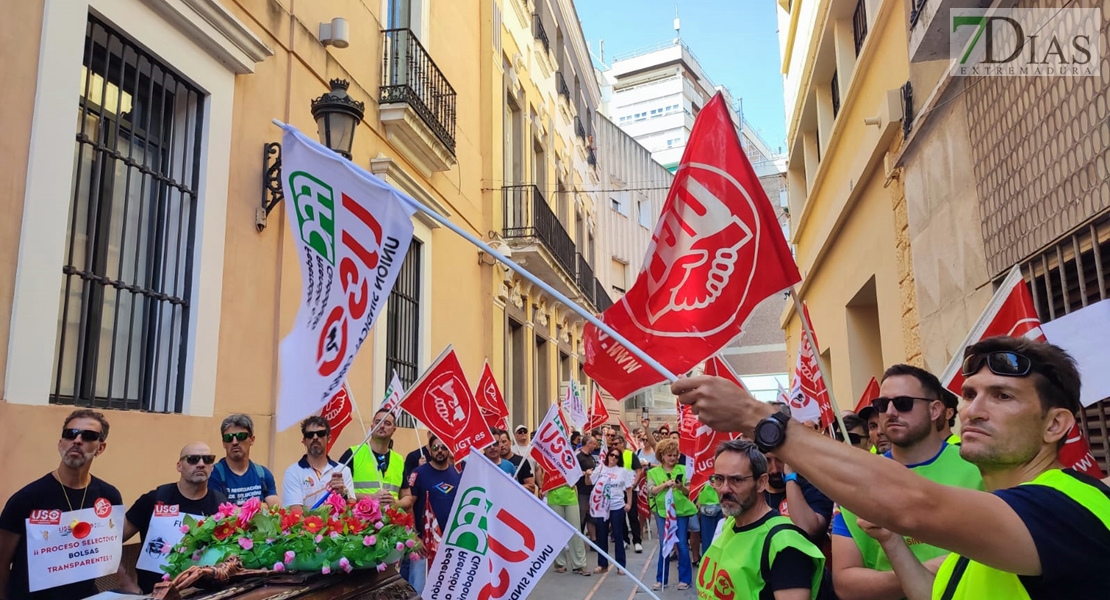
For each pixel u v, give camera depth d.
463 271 12.36
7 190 4.52
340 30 8.07
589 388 23.83
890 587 2.63
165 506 4.07
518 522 3.62
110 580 4.03
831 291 12.20
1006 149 5.09
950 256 6.14
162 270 5.91
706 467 6.41
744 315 2.70
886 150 8.05
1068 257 4.41
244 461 5.03
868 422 4.07
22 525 3.66
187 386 5.91
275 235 7.20
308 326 3.46
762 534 2.88
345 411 7.09
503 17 15.24
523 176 16.23
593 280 23.69
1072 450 3.22
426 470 6.54
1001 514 1.43
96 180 5.27
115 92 5.52
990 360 1.77
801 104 13.91
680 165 2.86
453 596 3.61
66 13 4.92
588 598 8.52
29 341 4.57
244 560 2.95
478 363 12.91
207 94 6.30
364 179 3.36
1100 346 3.32
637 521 12.71
